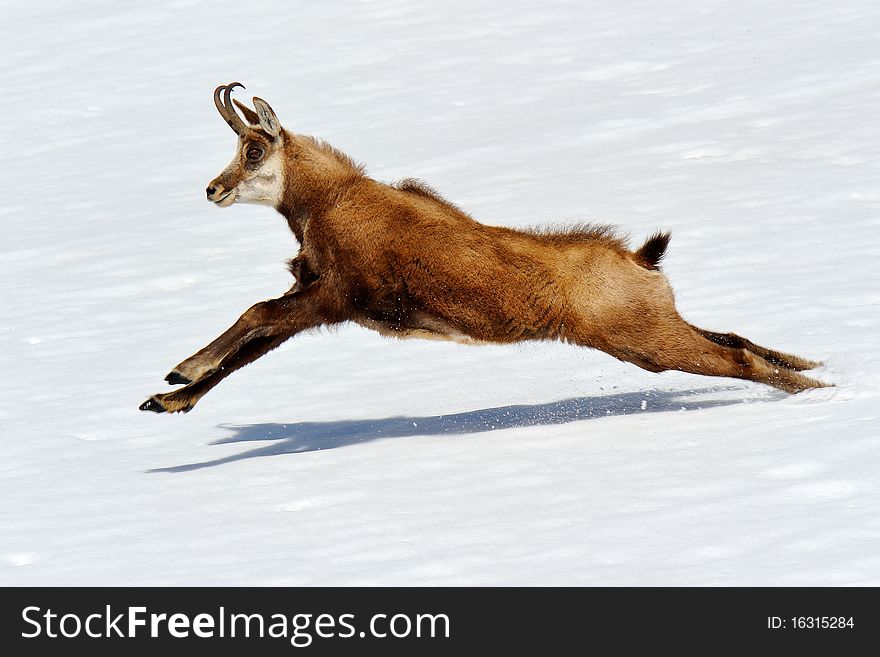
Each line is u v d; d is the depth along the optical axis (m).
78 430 26.41
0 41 83.06
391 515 18.12
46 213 51.94
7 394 29.81
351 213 22.95
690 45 65.69
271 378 29.64
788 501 16.39
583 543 15.93
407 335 23.42
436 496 18.83
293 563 16.58
